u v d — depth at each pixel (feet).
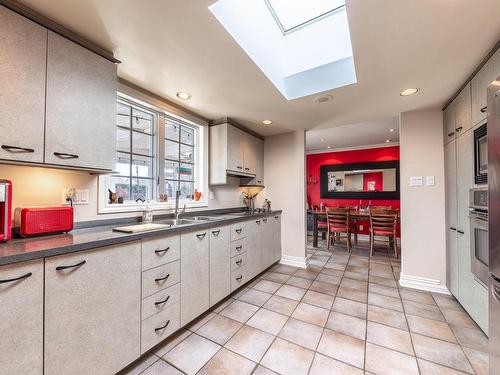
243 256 8.62
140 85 6.71
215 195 10.28
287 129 11.43
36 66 3.98
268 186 12.46
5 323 3.05
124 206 6.59
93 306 4.02
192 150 9.64
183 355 5.15
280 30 7.07
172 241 5.64
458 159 7.07
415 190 8.75
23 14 3.84
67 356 3.66
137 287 4.78
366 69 5.82
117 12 4.00
